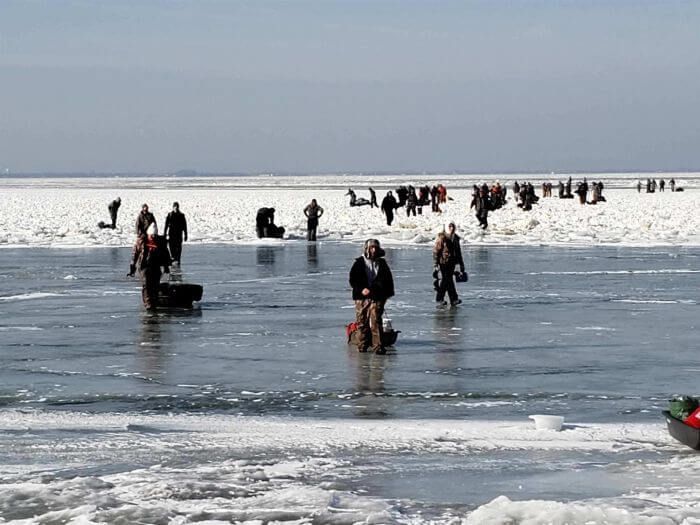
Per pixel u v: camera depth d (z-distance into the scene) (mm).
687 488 9297
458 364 16422
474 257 38812
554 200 97625
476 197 56156
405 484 9516
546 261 36812
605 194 118312
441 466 10219
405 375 15461
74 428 12031
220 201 105312
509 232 51906
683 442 10867
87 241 47969
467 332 20031
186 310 23703
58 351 17875
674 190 124250
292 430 11859
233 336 19641
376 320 17500
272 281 30172
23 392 14219
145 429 11977
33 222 65938
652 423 12180
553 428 11766
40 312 23406
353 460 10438
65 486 9250
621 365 16266
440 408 13141
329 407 13227
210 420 12453
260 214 49781
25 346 18438
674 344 18406
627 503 8641
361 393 14117
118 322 21703
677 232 51312
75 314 23016
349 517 8312
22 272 33344
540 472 9961
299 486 9352
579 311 23203
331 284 29312
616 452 10789
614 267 34312
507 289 27781
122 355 17406
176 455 10703
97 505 8641
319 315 22766
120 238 50000
